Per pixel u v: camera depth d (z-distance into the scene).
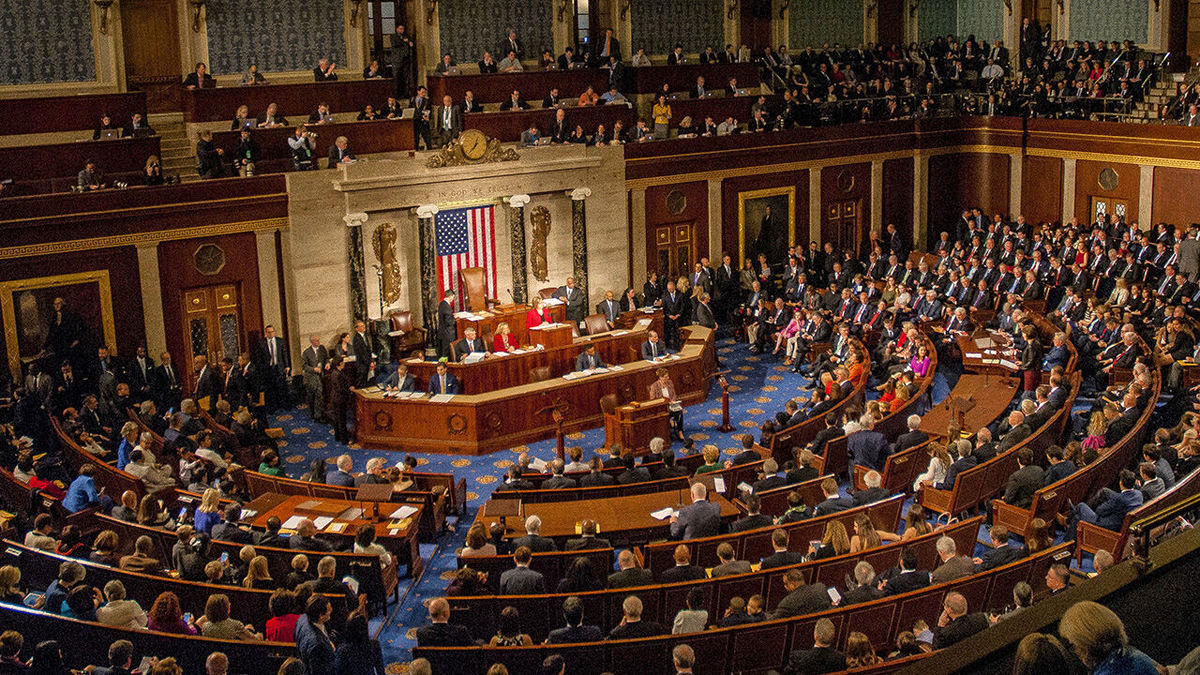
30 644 11.23
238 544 14.12
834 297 27.95
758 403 24.42
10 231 21.95
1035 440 17.12
